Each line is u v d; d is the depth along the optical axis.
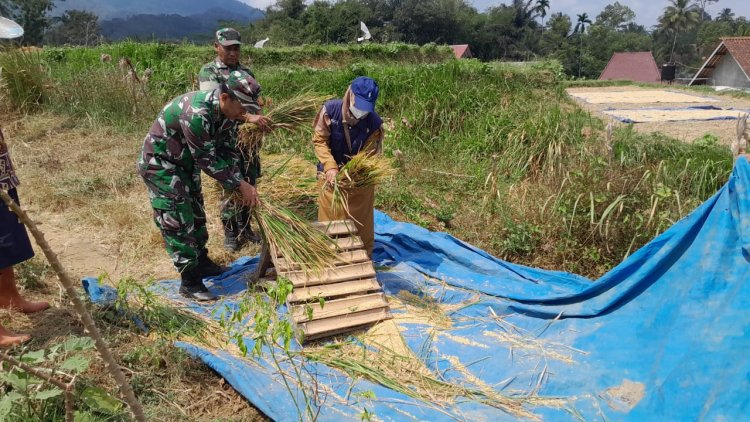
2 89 8.27
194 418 3.06
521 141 7.52
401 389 3.31
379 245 5.39
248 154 4.99
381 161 4.35
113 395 3.00
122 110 8.57
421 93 9.20
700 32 93.12
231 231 5.18
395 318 4.13
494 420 3.07
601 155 6.45
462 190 6.95
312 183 5.75
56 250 4.90
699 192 5.92
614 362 3.43
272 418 3.00
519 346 3.78
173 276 4.74
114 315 3.75
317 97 5.21
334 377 3.38
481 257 5.16
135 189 6.33
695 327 3.22
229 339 3.58
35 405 2.68
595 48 88.44
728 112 12.76
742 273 3.18
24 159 6.77
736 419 2.63
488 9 87.81
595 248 5.31
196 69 10.65
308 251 4.09
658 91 18.20
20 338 3.24
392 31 70.25
